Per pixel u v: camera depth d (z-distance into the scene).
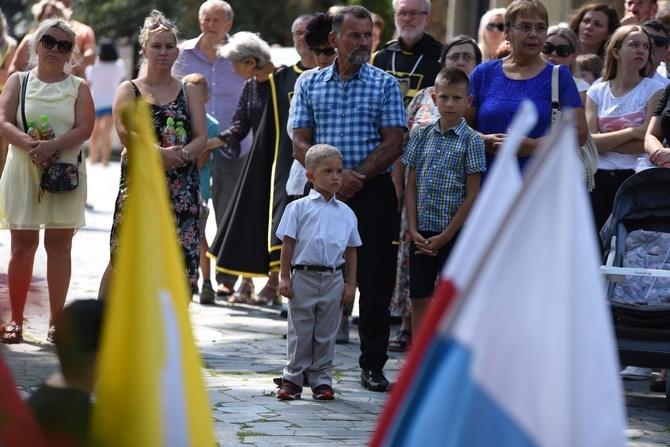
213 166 28.20
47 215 20.30
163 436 6.80
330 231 17.27
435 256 18.77
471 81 19.44
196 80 26.83
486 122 18.95
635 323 17.28
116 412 6.80
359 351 21.94
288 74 24.86
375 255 18.08
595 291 6.25
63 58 20.66
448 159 18.44
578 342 6.20
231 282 27.98
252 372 19.23
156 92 19.84
